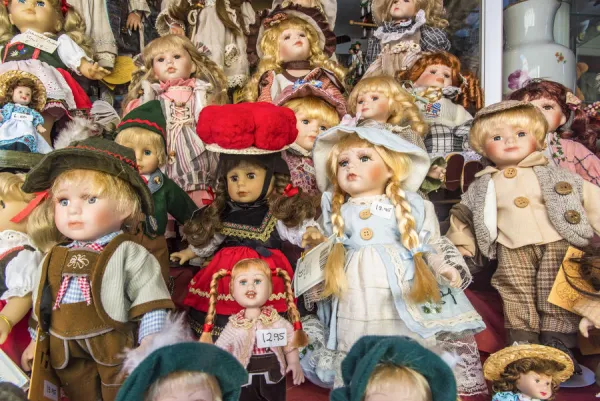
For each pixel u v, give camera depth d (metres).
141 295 1.99
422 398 1.30
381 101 3.00
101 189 1.99
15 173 2.75
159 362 1.27
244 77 3.97
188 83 3.36
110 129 3.27
